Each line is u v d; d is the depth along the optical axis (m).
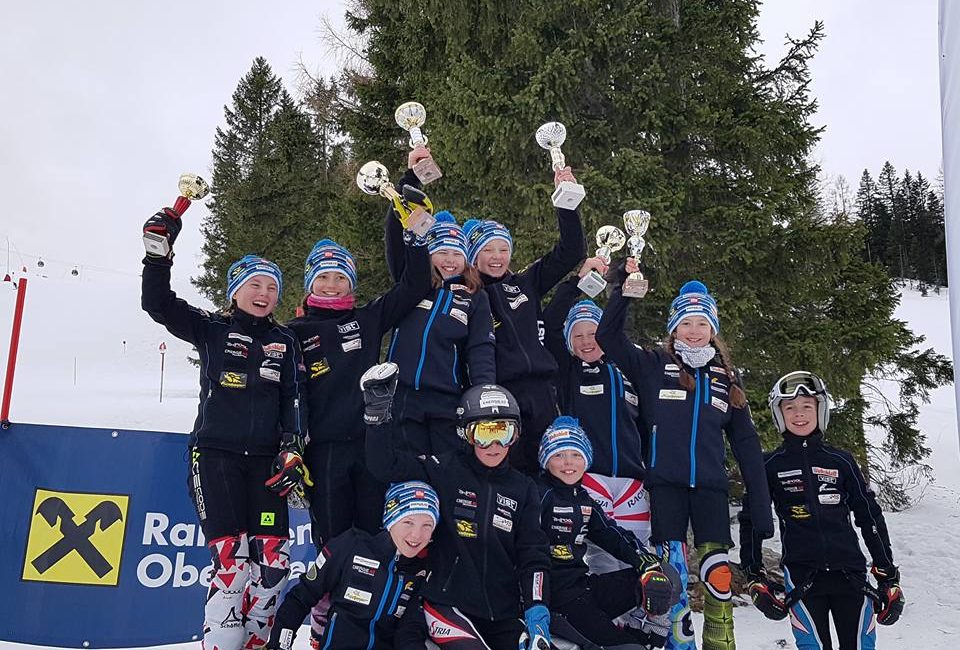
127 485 4.73
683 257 8.05
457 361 4.18
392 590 3.57
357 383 4.01
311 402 3.96
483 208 7.84
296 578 5.06
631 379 4.38
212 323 3.79
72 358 44.03
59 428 4.68
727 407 4.27
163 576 4.74
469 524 3.65
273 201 21.47
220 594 3.44
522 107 7.45
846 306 8.16
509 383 4.34
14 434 4.62
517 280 4.65
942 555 8.39
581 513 3.98
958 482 13.77
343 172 12.24
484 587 3.60
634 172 7.39
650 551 4.18
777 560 7.84
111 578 4.64
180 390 31.73
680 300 4.41
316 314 4.20
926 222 64.31
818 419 4.40
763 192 8.06
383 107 9.41
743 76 8.66
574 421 4.13
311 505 3.94
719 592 3.88
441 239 4.35
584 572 3.92
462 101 7.59
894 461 10.05
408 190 3.86
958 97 2.51
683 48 7.99
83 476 4.68
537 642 3.35
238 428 3.63
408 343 4.12
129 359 45.25
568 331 4.69
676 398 4.21
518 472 3.90
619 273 4.33
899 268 64.69
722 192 8.13
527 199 7.56
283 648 3.47
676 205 7.46
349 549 3.62
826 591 4.17
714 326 4.36
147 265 3.56
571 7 7.76
